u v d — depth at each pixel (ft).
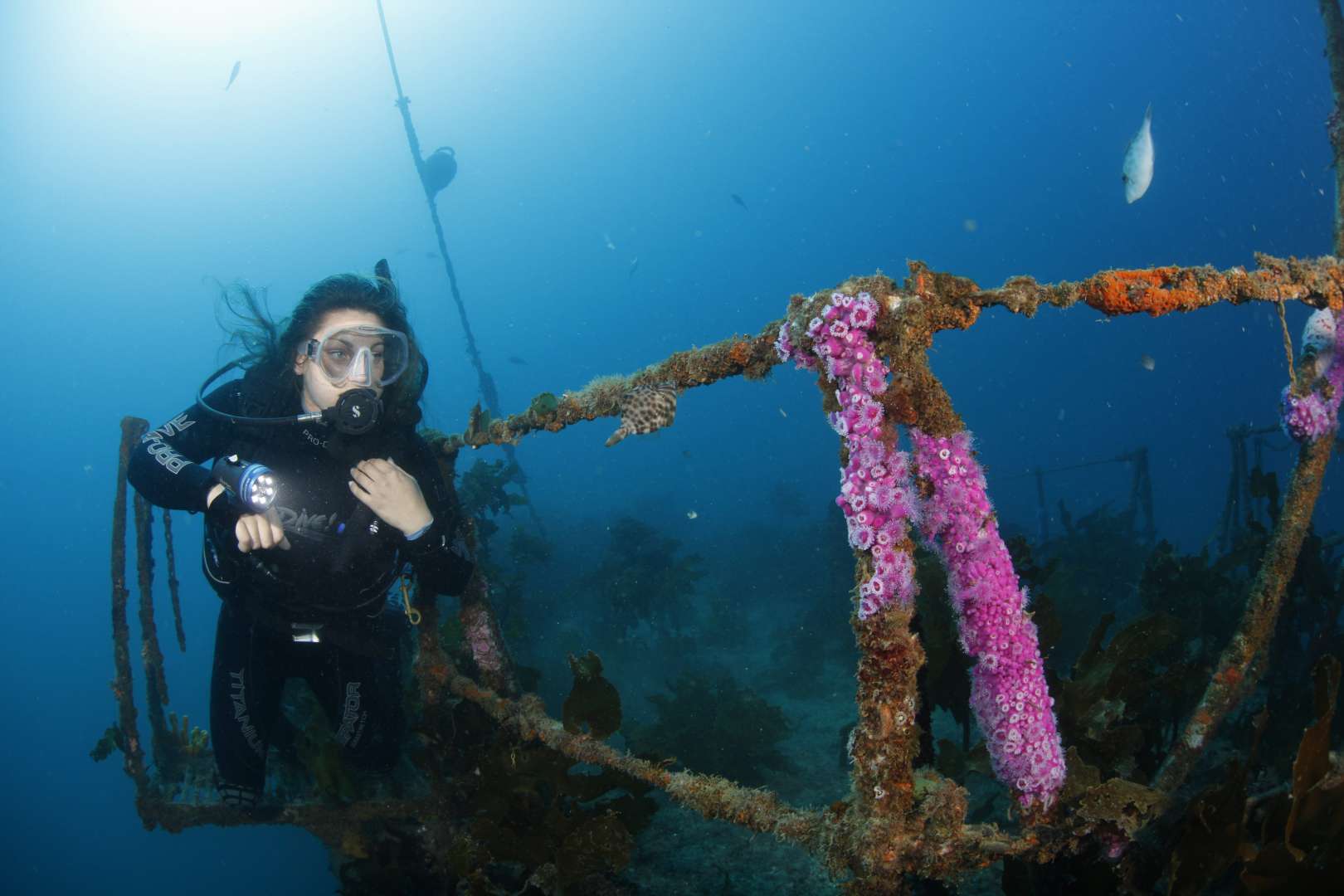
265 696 9.89
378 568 8.84
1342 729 11.84
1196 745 6.66
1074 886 6.59
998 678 4.74
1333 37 7.73
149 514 12.96
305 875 23.00
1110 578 26.50
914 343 4.45
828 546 33.06
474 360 58.34
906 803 4.77
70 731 50.83
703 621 34.86
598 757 8.00
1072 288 4.67
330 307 8.08
